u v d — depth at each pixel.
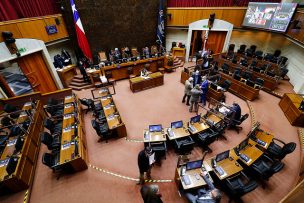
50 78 11.90
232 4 14.38
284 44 13.73
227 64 12.90
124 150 7.17
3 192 5.45
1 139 7.21
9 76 14.84
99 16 13.55
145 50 15.40
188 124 7.15
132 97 11.09
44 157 5.73
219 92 9.63
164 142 6.46
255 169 5.47
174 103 10.30
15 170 5.40
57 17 12.12
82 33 12.27
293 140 7.41
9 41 8.68
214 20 14.59
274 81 10.60
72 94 10.05
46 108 8.79
